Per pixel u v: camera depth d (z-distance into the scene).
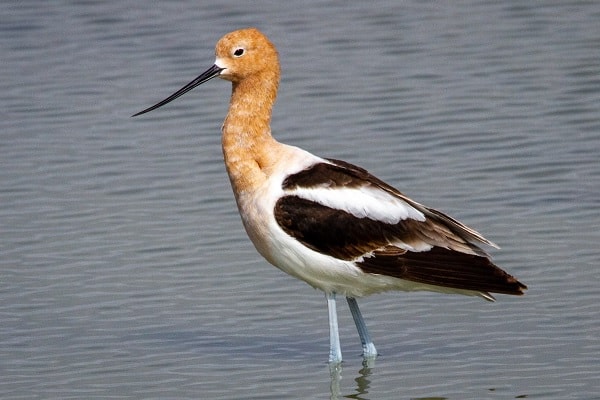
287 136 18.11
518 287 11.21
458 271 11.39
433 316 12.92
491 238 14.62
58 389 11.36
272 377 11.59
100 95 19.91
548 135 17.77
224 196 16.38
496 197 15.82
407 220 11.55
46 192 16.56
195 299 13.52
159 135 18.45
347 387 11.30
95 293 13.67
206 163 17.45
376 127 18.33
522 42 21.36
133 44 21.83
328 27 22.42
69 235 15.25
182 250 14.84
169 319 13.04
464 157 17.17
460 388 11.11
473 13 22.84
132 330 12.76
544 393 10.89
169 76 20.50
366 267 11.58
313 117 18.80
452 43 21.52
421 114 18.70
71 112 19.31
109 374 11.71
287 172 11.64
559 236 14.59
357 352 12.20
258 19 22.80
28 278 14.05
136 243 15.02
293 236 11.50
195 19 22.78
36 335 12.62
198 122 18.86
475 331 12.44
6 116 19.22
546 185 16.14
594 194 15.76
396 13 22.98
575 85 19.50
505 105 18.92
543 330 12.31
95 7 23.36
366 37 21.95
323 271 11.64
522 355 11.77
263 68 11.91
